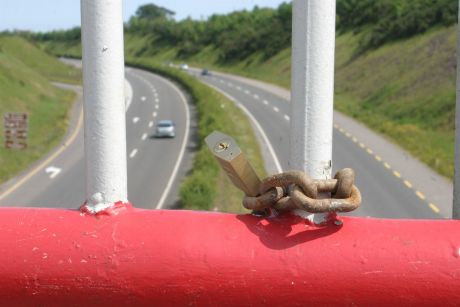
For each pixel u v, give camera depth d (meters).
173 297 2.30
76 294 2.33
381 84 62.97
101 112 2.43
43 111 52.66
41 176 31.67
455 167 2.53
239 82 83.38
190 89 72.06
